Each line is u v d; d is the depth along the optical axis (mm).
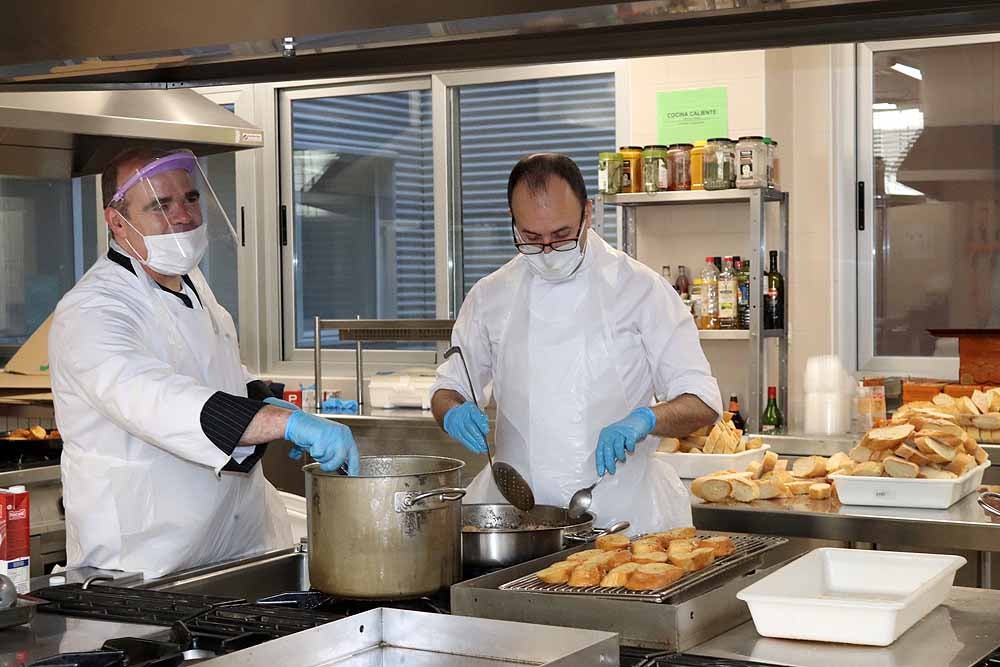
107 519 2174
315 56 2260
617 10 1696
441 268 4965
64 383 2174
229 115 3100
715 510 2785
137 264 2230
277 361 5355
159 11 1812
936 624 1534
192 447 1878
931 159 4316
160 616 1623
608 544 1833
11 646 1512
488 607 1568
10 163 3113
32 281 5363
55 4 1822
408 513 1634
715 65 4246
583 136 4684
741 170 3957
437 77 4875
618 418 2471
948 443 2836
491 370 2676
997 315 4250
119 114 2799
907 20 1861
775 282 4152
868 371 4414
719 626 1523
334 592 1654
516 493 2287
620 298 2475
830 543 3018
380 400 4602
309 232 5277
